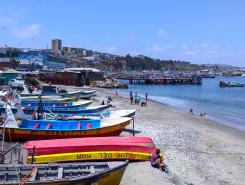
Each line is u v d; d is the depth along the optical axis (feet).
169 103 230.68
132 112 116.57
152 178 63.16
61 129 83.56
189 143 96.02
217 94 332.19
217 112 194.39
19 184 43.98
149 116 144.36
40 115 98.43
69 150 65.57
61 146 65.46
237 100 273.33
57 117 98.68
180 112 172.76
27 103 129.08
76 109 124.88
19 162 58.34
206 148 92.22
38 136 81.92
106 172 49.62
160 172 67.00
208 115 177.47
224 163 78.84
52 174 50.01
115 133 90.22
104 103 168.35
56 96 164.96
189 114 167.84
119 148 69.36
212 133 116.78
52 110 117.80
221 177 68.64
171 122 132.36
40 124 87.71
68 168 51.83
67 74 308.60
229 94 335.47
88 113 115.44
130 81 476.54
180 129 116.67
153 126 117.29
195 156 82.53
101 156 67.21
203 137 106.93
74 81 309.42
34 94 159.84
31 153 63.10
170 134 105.91
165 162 74.74
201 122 142.92
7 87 165.89
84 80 316.60
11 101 103.60
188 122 138.10
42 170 50.19
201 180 65.51
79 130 84.12
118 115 110.73
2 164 51.65
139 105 184.03
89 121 90.89
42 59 408.87
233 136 115.75
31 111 106.22
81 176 47.47
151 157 70.69
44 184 45.01
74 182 46.42
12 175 49.24
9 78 228.43
